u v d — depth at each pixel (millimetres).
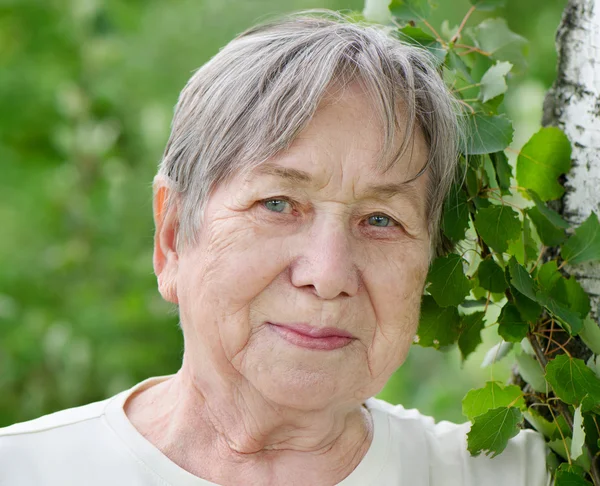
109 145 4348
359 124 1386
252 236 1394
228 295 1404
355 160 1378
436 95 1482
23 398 4008
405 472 1578
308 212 1403
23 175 4516
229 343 1427
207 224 1436
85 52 4512
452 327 1658
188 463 1522
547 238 1621
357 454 1587
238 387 1487
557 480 1501
